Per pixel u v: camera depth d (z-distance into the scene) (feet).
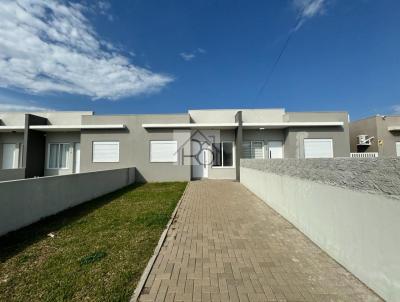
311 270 10.66
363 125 55.77
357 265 9.84
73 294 8.84
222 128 48.19
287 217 18.42
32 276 10.11
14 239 14.32
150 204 24.32
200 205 24.30
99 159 46.47
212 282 9.70
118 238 14.61
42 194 18.80
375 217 8.77
